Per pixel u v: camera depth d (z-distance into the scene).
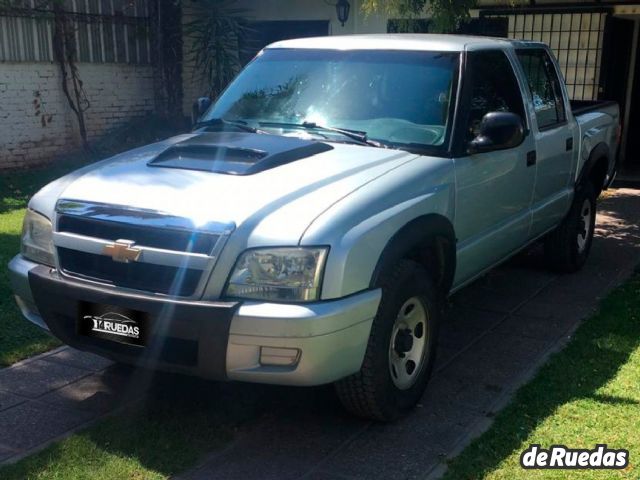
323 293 3.23
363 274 3.36
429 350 4.01
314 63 4.87
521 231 5.25
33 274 3.67
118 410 3.92
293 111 4.65
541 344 4.89
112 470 3.34
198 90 13.52
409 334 3.85
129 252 3.34
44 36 10.85
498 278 6.37
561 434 3.67
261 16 12.98
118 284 3.42
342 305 3.25
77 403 4.00
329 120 4.52
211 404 4.01
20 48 10.56
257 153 3.88
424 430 3.76
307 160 3.90
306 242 3.21
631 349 4.73
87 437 3.61
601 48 10.52
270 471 3.38
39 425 3.76
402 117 4.40
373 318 3.43
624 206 9.26
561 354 4.66
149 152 4.27
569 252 6.32
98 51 11.70
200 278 3.23
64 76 11.15
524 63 5.36
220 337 3.19
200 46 12.63
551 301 5.77
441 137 4.27
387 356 3.59
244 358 3.24
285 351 3.21
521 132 4.32
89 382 4.26
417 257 4.14
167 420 3.82
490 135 4.23
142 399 4.06
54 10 10.88
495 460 3.45
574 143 6.00
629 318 5.29
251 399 4.08
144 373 4.39
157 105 12.75
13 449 3.53
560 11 10.59
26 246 3.90
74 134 11.59
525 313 5.49
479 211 4.52
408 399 3.86
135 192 3.55
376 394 3.58
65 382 4.25
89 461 3.41
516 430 3.71
